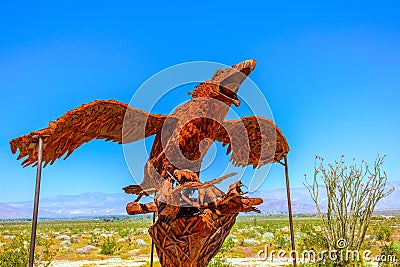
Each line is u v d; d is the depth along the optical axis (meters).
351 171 10.62
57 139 4.37
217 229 4.60
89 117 4.44
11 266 13.83
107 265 19.31
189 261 4.54
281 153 5.88
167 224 4.51
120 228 61.09
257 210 4.65
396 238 23.38
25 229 64.12
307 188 10.96
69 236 42.62
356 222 10.45
